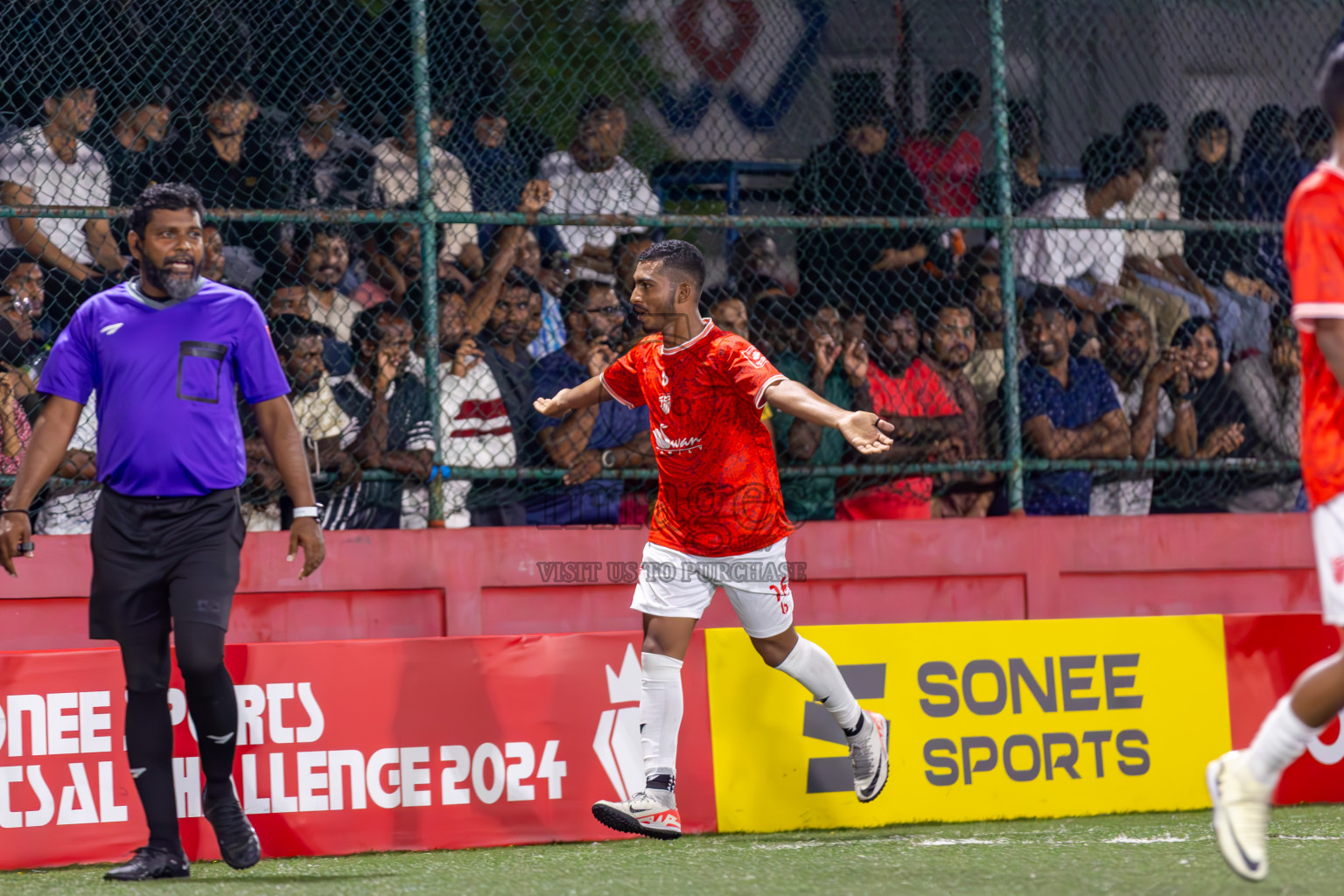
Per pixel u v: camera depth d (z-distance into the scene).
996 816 16.62
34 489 12.95
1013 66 27.05
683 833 15.95
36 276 19.03
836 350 21.69
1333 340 9.82
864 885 11.61
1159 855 13.14
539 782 15.77
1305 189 10.15
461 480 20.47
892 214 23.52
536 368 21.19
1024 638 17.03
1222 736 17.50
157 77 20.64
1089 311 23.36
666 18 25.38
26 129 19.83
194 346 12.89
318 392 19.91
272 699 15.08
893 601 20.91
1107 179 24.77
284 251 20.78
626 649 16.33
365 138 22.06
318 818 15.06
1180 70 27.59
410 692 15.52
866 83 26.48
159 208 12.77
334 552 19.16
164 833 13.05
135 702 13.01
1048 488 22.83
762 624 15.11
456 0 22.98
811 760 16.39
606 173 23.48
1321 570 10.09
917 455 21.89
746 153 26.23
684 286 14.79
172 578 12.84
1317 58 27.75
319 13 21.72
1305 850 13.37
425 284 19.81
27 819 14.38
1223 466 22.50
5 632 18.03
